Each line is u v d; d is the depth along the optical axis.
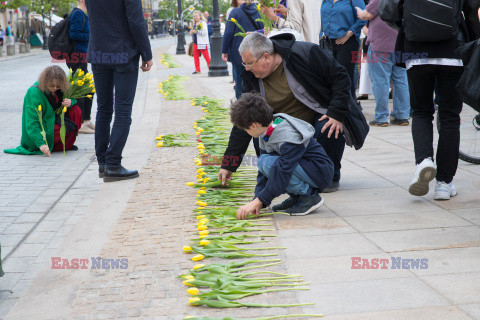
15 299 3.19
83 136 8.70
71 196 5.41
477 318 2.47
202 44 19.03
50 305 2.93
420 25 4.08
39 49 52.03
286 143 3.93
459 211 4.06
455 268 3.04
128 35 5.44
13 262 3.77
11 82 18.20
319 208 4.30
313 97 4.32
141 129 8.42
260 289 2.88
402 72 7.89
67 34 8.23
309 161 4.05
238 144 4.60
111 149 5.47
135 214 4.37
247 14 8.75
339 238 3.59
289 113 4.44
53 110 7.34
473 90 3.57
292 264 3.19
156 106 11.05
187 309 2.73
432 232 3.63
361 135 4.42
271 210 4.27
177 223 4.07
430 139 4.33
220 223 3.91
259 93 4.32
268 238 3.64
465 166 5.52
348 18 6.94
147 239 3.77
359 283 2.90
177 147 7.02
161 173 5.69
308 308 2.65
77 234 4.02
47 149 7.10
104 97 5.71
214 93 12.86
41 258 3.84
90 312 2.75
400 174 5.29
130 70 5.46
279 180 3.92
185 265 3.28
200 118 9.28
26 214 4.84
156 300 2.85
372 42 7.66
